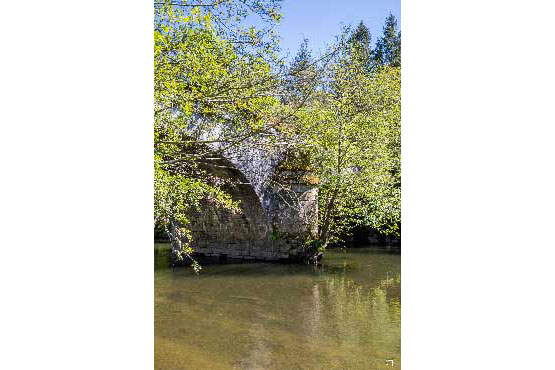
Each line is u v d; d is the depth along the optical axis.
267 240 15.37
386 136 13.50
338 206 14.55
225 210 14.87
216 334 7.66
